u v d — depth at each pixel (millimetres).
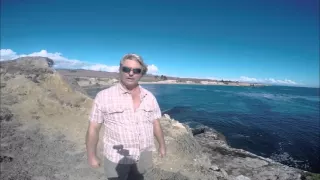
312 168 13469
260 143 18203
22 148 7527
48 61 18609
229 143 17969
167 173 6598
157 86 121562
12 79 14805
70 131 9672
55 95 13062
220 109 37156
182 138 9562
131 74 2742
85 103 13023
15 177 5738
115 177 2922
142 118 2922
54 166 6562
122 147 2855
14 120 10062
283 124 26297
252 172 9375
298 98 70375
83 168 6531
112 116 2805
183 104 42562
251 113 34062
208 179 6965
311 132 22469
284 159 14812
